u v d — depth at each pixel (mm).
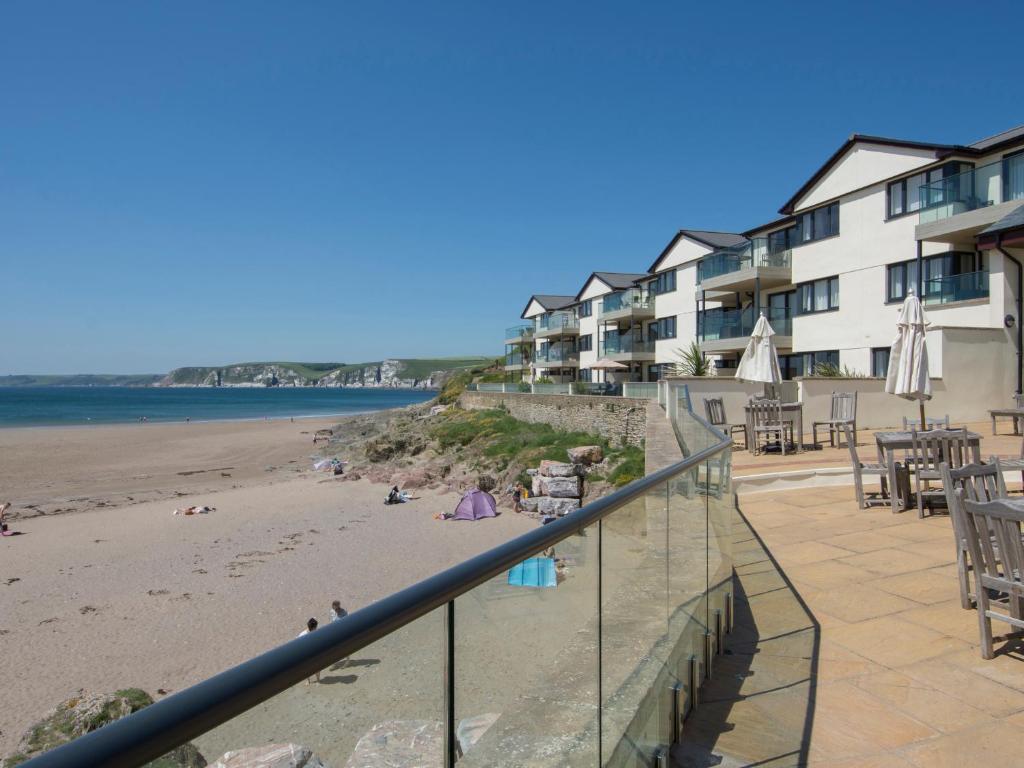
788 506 8391
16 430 66062
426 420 54438
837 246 25891
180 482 33594
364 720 1240
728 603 4535
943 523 7008
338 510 25234
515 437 33938
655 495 2992
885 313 23781
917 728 3211
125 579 16859
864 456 11961
